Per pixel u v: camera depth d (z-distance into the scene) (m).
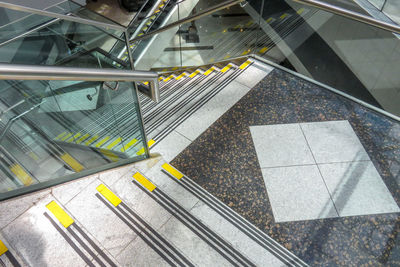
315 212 2.89
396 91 3.41
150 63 6.11
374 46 3.28
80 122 2.62
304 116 3.79
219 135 3.62
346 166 3.25
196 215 2.84
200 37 5.21
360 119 3.71
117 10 10.33
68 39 2.34
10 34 2.51
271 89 4.17
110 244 2.57
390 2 4.11
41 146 2.46
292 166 3.27
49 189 2.79
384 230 2.75
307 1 3.28
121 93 2.68
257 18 4.31
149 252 2.55
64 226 2.62
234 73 4.47
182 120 3.84
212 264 2.51
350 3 3.87
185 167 3.28
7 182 2.32
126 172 3.12
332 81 3.96
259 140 3.54
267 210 2.91
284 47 4.18
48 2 9.60
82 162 2.85
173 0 5.79
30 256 2.44
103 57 2.37
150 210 2.83
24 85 2.16
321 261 2.57
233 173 3.22
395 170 3.20
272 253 2.61
